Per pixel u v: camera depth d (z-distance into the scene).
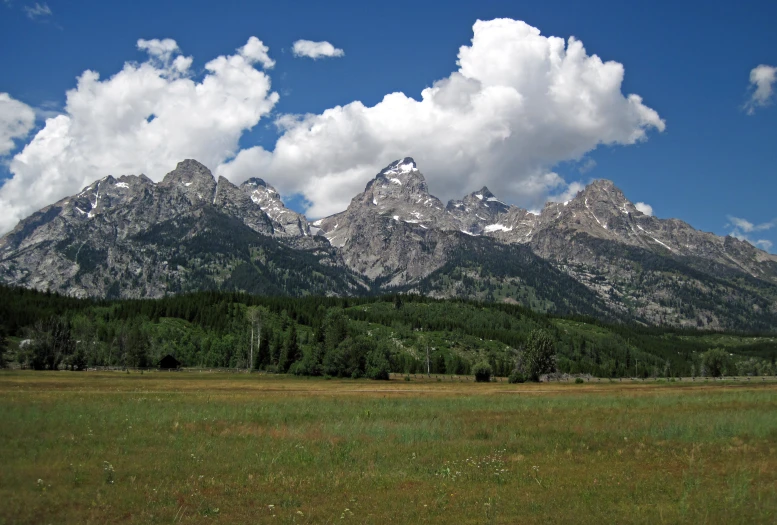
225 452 34.66
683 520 22.58
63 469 29.05
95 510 22.73
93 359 177.88
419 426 45.56
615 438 41.69
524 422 49.41
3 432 38.12
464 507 24.38
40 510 22.50
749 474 30.22
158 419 47.41
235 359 199.25
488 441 40.38
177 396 74.12
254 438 39.59
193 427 43.97
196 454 33.88
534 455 36.06
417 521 22.47
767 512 23.59
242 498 25.25
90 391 80.62
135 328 198.50
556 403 68.38
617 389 113.31
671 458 35.22
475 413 56.59
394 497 25.80
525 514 23.44
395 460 33.59
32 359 155.12
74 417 45.91
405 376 170.88
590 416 53.88
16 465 29.33
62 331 167.38
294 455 34.22
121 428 42.56
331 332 168.75
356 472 30.42
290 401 68.06
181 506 23.86
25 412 47.00
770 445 38.97
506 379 182.12
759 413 52.38
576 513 23.47
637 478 29.91
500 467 32.31
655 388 116.81
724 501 25.34
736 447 38.34
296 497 25.53
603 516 23.09
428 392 98.38
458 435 42.88
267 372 173.50
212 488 26.83
